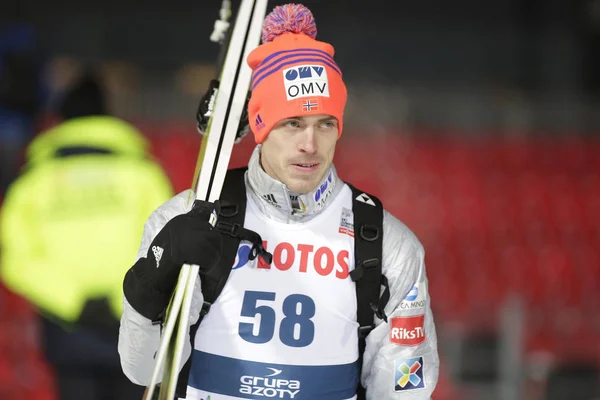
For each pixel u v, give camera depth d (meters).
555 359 21.88
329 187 7.54
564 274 31.78
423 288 7.67
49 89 42.62
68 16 53.34
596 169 39.62
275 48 7.41
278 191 7.38
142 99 40.94
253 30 7.73
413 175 37.84
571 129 43.81
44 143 14.05
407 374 7.58
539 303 30.14
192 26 54.50
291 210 7.45
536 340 24.36
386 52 56.47
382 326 7.57
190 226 6.74
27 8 52.72
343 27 56.28
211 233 6.75
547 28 56.81
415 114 43.62
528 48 56.88
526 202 36.59
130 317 6.95
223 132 7.54
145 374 7.27
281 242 7.44
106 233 13.61
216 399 7.34
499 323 20.89
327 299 7.37
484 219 35.31
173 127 40.16
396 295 7.55
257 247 7.35
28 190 13.70
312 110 7.14
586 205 36.69
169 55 54.38
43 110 37.19
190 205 7.51
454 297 30.19
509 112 43.88
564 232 34.94
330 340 7.36
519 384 19.20
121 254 13.63
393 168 38.28
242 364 7.28
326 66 7.32
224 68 7.69
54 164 13.77
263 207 7.51
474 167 38.81
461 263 31.95
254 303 7.32
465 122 43.78
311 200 7.42
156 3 54.41
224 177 7.43
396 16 56.66
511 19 57.06
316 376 7.34
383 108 43.31
